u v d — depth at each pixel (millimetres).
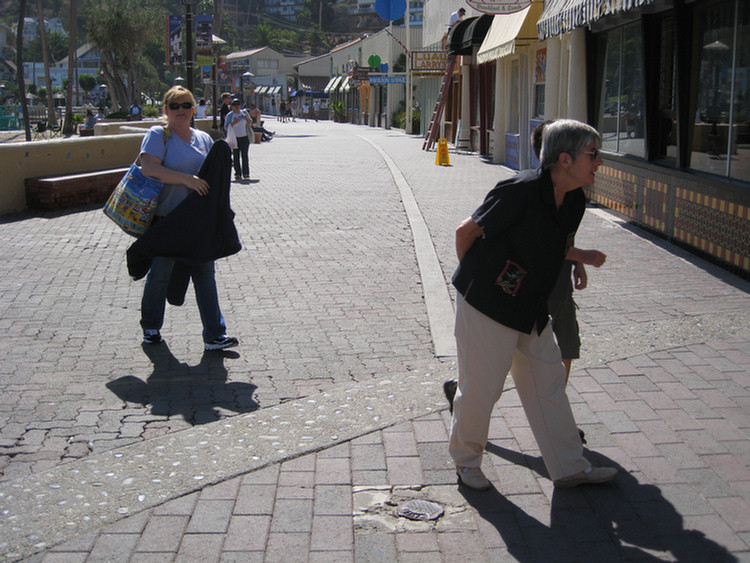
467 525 3465
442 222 10805
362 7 155500
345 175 16953
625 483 3773
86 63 117188
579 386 4926
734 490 3689
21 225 10531
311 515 3537
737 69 7469
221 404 4809
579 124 3330
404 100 44906
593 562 3186
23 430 4434
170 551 3254
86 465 4000
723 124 7848
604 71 11633
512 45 14898
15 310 6699
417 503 3635
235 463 4016
